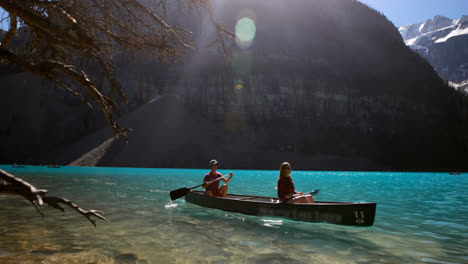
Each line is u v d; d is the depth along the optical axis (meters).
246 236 4.45
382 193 11.38
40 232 4.43
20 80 68.00
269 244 4.01
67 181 14.52
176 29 4.53
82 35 2.20
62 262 3.12
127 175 22.05
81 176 19.33
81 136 65.44
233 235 4.50
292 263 3.24
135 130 64.50
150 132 65.12
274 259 3.37
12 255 3.31
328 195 10.57
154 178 18.77
